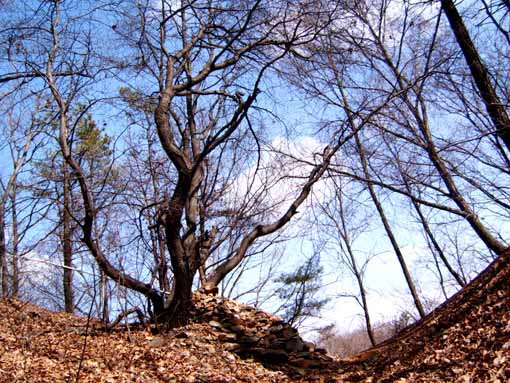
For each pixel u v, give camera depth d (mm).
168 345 10406
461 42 13344
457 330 9203
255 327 11680
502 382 6801
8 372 7766
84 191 11047
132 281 11344
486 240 13289
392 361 9633
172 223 11586
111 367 8773
